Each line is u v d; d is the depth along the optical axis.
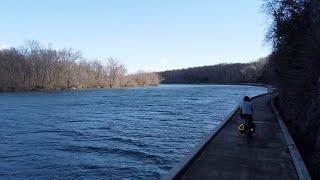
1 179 20.00
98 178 20.30
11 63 127.50
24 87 126.69
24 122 43.25
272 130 20.41
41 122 43.34
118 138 31.97
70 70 143.62
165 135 33.22
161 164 23.09
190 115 49.50
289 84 27.08
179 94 106.44
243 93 104.75
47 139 31.78
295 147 14.05
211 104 68.12
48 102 75.56
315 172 12.23
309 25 22.50
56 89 135.25
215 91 122.31
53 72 137.00
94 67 162.88
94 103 73.38
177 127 38.22
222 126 20.11
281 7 28.97
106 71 168.38
